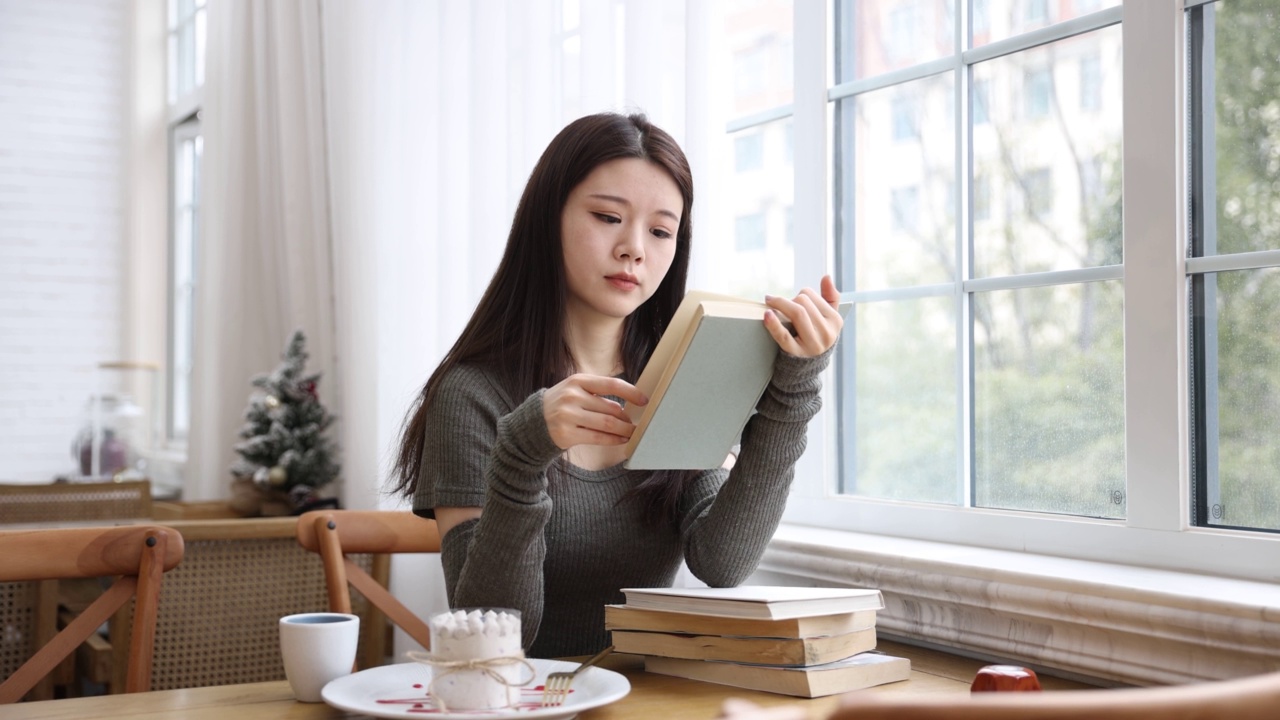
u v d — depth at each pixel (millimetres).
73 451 4180
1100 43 1405
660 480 1395
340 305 2912
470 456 1305
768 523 1344
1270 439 1214
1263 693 549
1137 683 1120
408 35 2637
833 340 1165
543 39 2146
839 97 1794
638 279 1337
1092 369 1412
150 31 5012
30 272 4828
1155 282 1294
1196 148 1288
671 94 1834
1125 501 1365
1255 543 1174
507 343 1378
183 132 4926
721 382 1092
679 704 1045
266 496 2982
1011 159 1528
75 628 1356
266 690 1175
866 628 1160
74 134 4930
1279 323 1206
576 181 1331
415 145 2611
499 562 1167
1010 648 1230
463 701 954
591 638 1409
